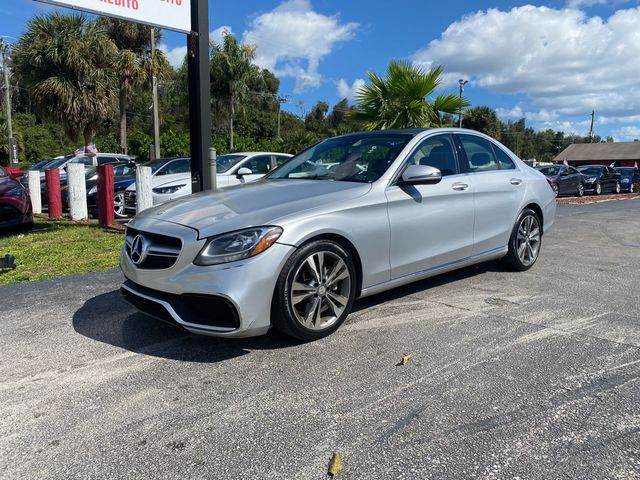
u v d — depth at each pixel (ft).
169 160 36.09
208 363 10.48
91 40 75.56
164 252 10.59
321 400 8.89
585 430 7.81
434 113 37.29
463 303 14.23
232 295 9.84
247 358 10.68
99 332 12.31
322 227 10.98
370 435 7.79
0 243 24.62
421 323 12.62
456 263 14.82
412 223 13.09
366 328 12.29
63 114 76.07
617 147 232.94
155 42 90.07
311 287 11.02
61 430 8.09
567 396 8.86
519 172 17.65
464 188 14.76
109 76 79.10
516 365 10.14
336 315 11.68
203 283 9.98
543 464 7.00
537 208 18.13
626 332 11.89
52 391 9.37
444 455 7.25
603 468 6.89
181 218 11.16
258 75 104.37
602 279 16.98
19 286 16.57
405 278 13.24
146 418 8.41
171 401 8.96
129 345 11.49
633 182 84.53
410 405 8.64
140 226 11.49
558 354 10.64
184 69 98.43
